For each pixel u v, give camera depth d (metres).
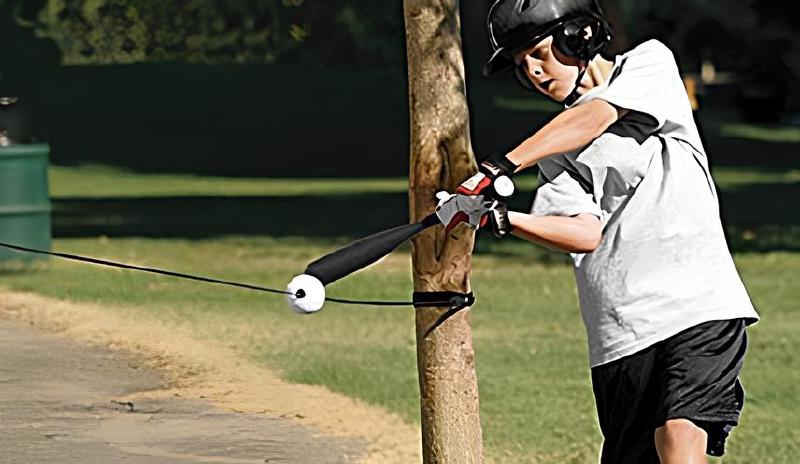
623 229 10.59
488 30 10.69
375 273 36.97
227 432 18.33
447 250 13.67
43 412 19.08
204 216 54.12
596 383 10.95
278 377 22.55
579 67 10.59
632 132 10.45
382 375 23.23
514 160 9.96
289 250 42.50
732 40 118.88
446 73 13.86
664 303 10.53
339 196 64.25
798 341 28.05
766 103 107.44
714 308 10.51
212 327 27.42
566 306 32.28
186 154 83.56
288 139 87.25
